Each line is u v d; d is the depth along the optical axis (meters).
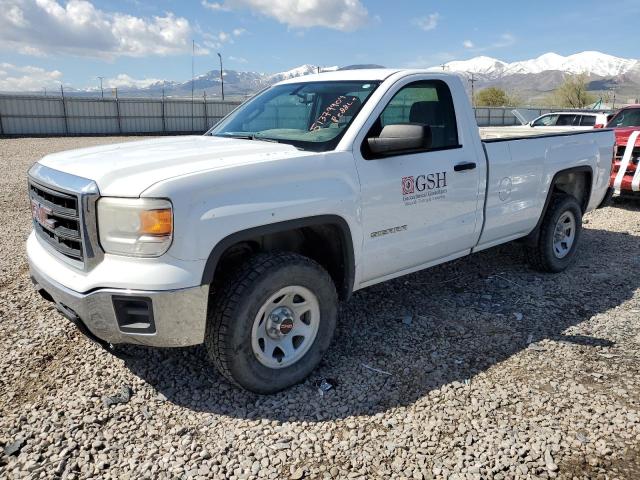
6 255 5.88
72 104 40.38
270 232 2.95
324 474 2.51
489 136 5.57
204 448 2.69
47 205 3.04
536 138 4.85
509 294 4.84
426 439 2.77
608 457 2.62
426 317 4.31
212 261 2.74
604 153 5.80
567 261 5.48
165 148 3.38
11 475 2.47
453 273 5.40
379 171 3.47
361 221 3.40
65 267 2.96
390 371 3.46
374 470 2.54
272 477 2.49
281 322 3.12
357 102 3.62
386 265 3.70
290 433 2.82
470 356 3.66
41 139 34.59
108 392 3.16
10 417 2.91
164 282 2.61
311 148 3.41
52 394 3.13
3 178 12.92
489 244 4.64
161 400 3.10
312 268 3.15
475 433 2.81
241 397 3.14
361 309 4.46
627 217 8.40
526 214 4.85
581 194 5.80
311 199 3.09
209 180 2.74
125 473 2.51
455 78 4.16
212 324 2.94
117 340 2.79
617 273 5.48
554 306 4.56
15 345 3.71
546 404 3.07
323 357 3.63
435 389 3.24
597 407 3.04
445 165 3.92
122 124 42.88
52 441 2.72
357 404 3.09
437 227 3.96
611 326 4.15
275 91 4.36
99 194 2.69
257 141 3.70
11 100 37.94
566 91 69.38
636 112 10.34
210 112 46.72
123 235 2.65
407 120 3.82
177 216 2.62
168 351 3.65
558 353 3.70
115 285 2.64
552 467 2.54
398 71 3.89
